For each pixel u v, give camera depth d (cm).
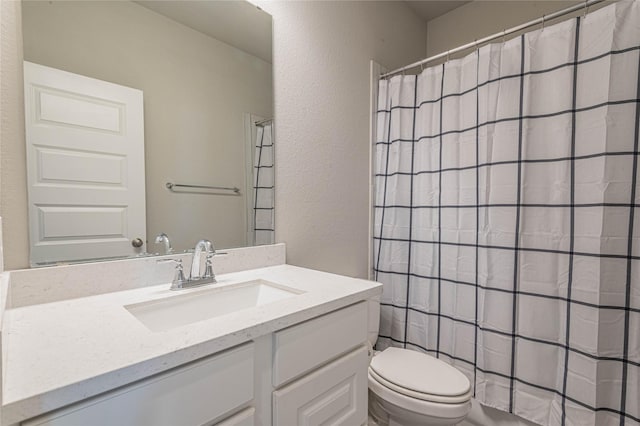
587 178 115
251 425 67
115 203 96
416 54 219
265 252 130
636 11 106
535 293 127
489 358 138
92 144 92
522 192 129
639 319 109
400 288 173
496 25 197
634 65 107
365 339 97
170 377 54
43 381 45
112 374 48
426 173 163
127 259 97
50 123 85
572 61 118
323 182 155
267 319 69
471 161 146
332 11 159
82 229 90
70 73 88
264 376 70
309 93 149
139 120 102
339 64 163
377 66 183
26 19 81
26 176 81
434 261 161
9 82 77
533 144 127
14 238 79
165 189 107
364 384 95
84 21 91
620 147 109
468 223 147
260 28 131
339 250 164
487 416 143
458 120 151
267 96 134
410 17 214
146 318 84
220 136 121
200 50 116
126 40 99
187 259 109
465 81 148
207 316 95
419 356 138
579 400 116
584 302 116
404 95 173
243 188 127
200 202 116
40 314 73
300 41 145
